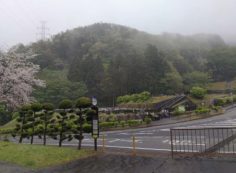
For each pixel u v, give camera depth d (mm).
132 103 60000
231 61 137750
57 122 20094
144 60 94250
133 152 14656
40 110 20328
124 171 11578
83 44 131250
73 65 101812
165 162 12133
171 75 91875
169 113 49844
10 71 24031
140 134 27938
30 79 25203
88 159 14070
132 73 90500
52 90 78062
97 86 90562
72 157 14648
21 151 15500
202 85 105625
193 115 49406
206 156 12453
